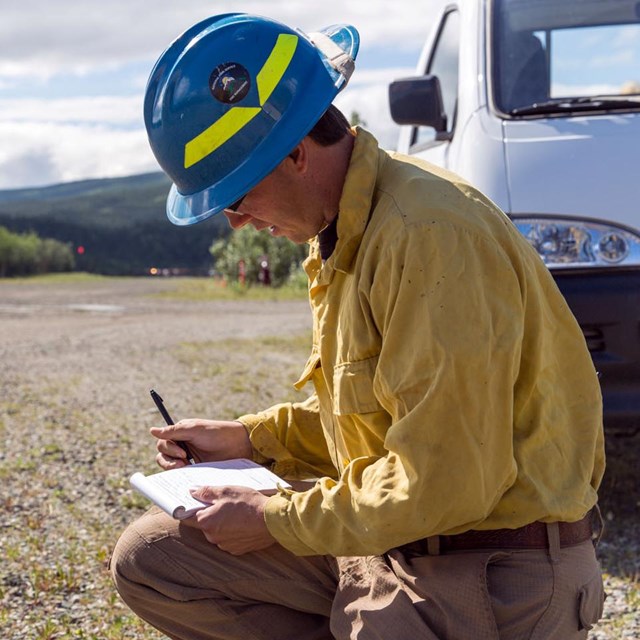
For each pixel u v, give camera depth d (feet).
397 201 6.98
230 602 7.99
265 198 7.36
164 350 38.50
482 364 6.54
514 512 6.95
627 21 15.69
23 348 40.70
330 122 7.32
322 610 8.01
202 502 7.60
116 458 19.45
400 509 6.66
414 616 7.06
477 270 6.68
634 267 12.93
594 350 13.05
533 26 15.71
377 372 6.90
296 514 7.27
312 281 8.02
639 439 18.54
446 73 17.17
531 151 13.78
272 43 7.21
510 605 7.00
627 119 13.94
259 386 27.86
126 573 8.07
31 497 16.74
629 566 12.83
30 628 11.39
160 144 7.38
